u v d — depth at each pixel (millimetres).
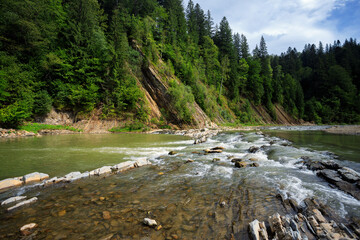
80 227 3980
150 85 40344
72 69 32125
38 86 28047
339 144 14859
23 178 7051
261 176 7496
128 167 8961
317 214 4363
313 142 16125
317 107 71188
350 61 82375
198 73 49750
